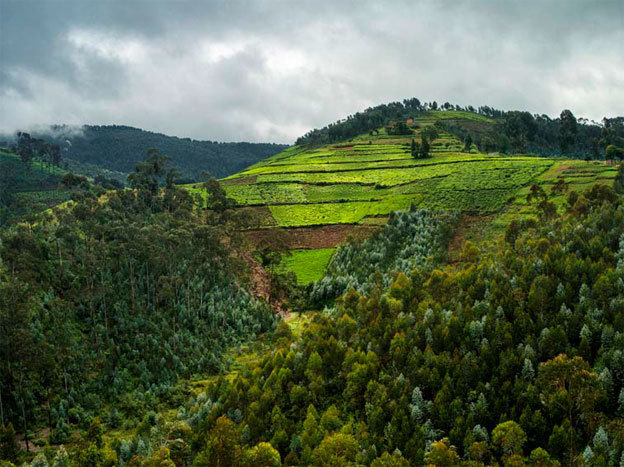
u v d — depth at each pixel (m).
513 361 72.62
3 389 78.06
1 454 67.00
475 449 59.62
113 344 94.38
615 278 82.56
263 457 60.59
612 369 68.50
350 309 101.12
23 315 79.06
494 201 170.62
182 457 65.31
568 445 60.41
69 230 113.12
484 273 97.31
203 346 104.44
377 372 78.31
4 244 99.94
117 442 71.38
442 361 75.75
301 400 76.75
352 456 61.72
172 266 118.06
